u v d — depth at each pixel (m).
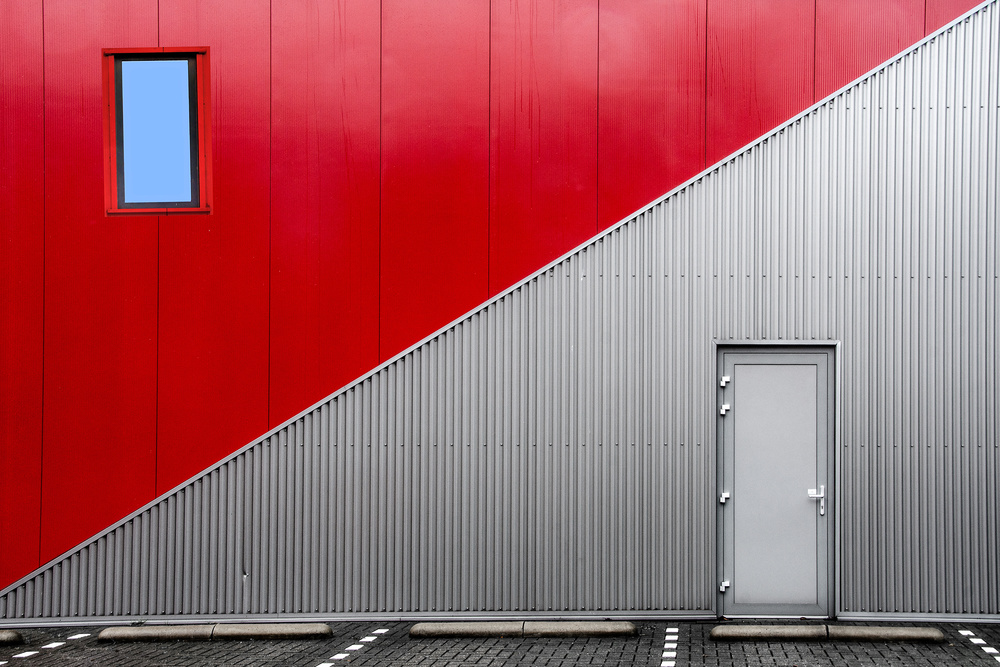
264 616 8.92
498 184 8.97
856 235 8.74
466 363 8.94
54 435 9.04
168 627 8.43
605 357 8.84
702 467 8.77
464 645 7.96
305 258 9.03
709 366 8.78
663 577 8.74
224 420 9.01
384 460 8.96
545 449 8.87
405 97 9.05
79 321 9.06
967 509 8.64
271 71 9.10
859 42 8.83
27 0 9.16
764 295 8.76
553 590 8.80
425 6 9.06
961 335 8.70
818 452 8.74
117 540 9.00
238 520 8.98
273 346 9.02
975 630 8.25
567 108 8.95
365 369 9.00
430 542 8.90
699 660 7.36
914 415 8.69
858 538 8.67
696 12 8.92
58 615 9.01
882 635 7.85
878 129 8.78
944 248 8.73
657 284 8.84
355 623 8.81
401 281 8.99
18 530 9.02
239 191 9.06
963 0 8.79
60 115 9.13
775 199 8.79
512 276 8.93
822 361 8.77
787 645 7.81
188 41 9.12
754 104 8.87
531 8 9.00
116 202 9.18
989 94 8.76
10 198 9.12
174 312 9.05
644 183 8.90
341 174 9.05
